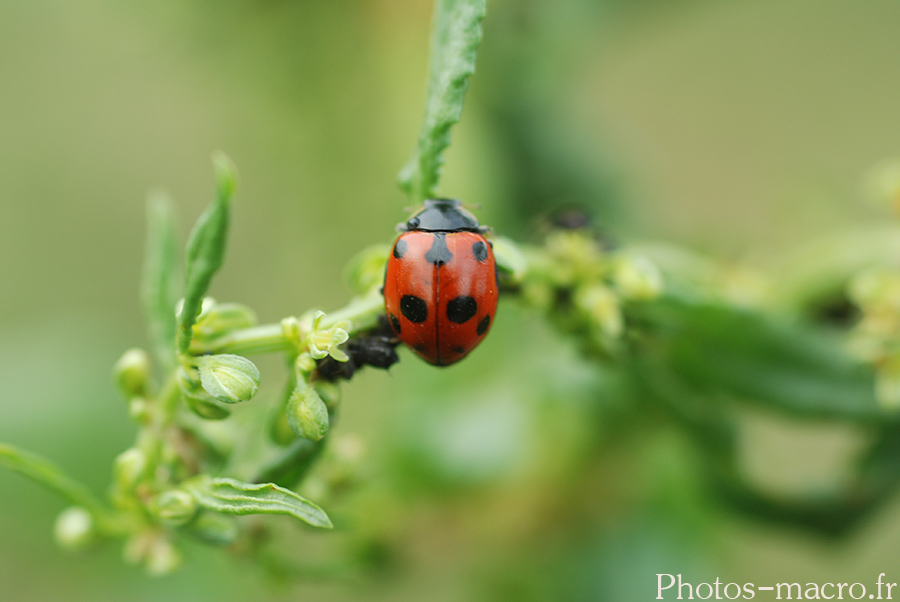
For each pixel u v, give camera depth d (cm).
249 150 11
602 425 9
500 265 8
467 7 7
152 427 8
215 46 11
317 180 11
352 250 11
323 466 8
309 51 11
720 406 8
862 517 9
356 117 11
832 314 8
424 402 10
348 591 11
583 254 8
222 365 7
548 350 10
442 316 8
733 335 8
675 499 10
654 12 11
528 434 10
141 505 8
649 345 8
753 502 9
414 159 8
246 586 10
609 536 10
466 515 10
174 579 10
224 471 8
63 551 10
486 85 11
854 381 8
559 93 11
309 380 7
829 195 9
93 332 12
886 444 8
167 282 8
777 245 9
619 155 11
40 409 11
